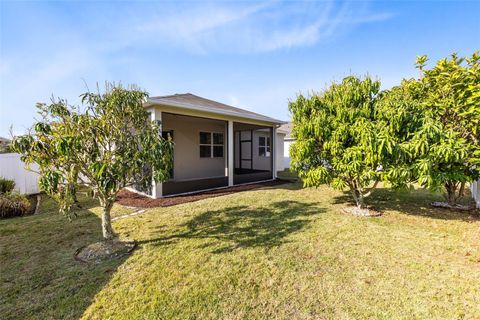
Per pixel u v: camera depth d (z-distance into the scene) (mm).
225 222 4484
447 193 5906
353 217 4723
